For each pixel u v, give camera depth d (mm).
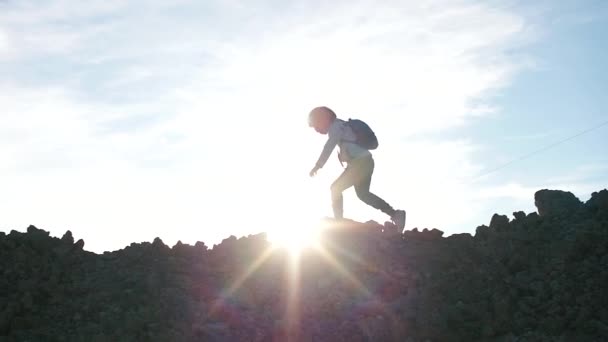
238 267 11453
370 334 10211
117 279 10984
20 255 11078
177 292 10648
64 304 10383
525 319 10211
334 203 12602
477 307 10516
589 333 9906
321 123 12508
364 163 12375
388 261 11664
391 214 12648
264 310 10633
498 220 12719
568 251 11398
